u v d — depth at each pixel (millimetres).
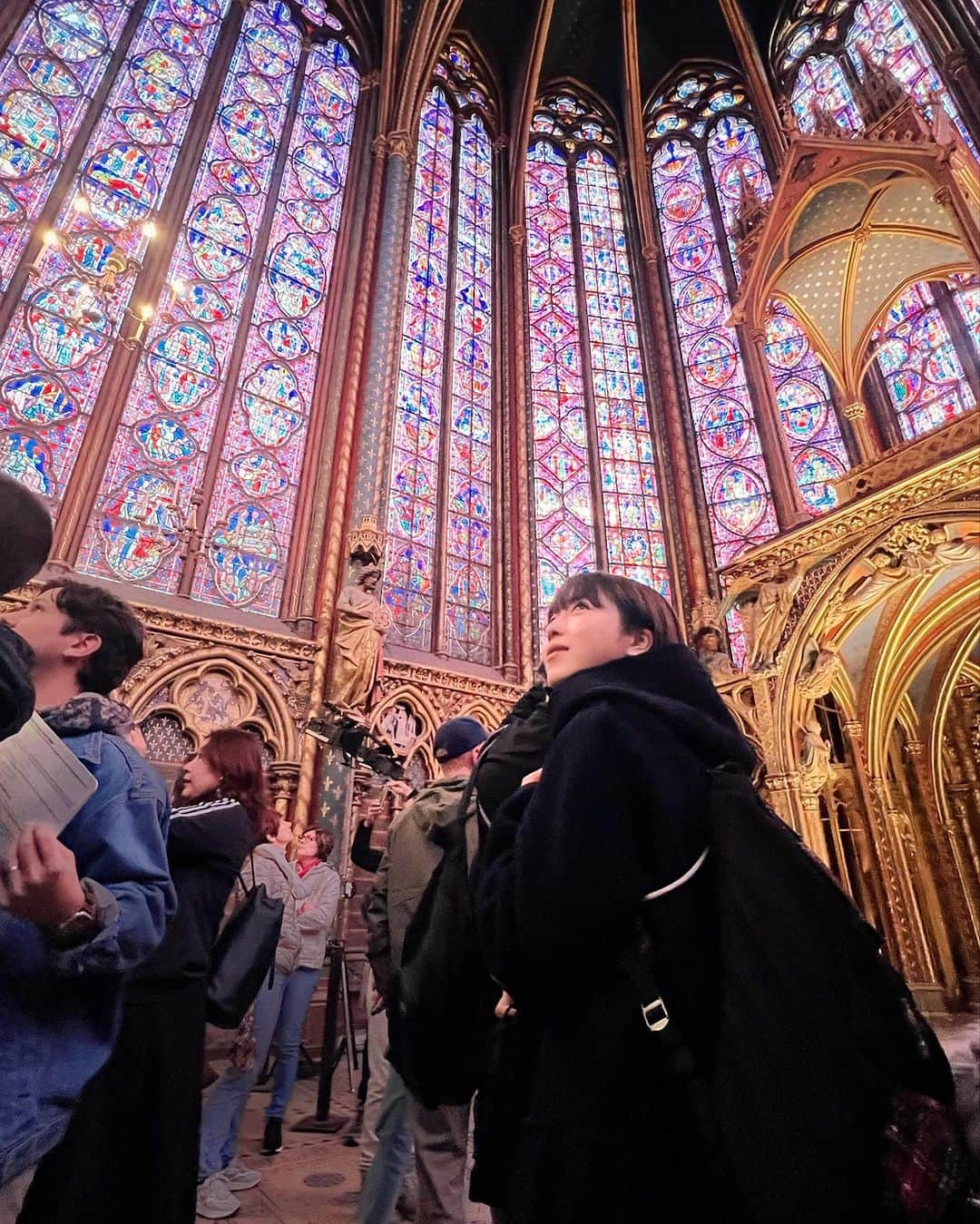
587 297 16094
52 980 1235
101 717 1550
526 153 17031
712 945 942
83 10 10969
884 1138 765
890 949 8914
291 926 4000
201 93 12008
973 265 8875
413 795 3268
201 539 9336
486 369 14242
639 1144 865
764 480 13375
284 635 9102
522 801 1153
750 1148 783
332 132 13906
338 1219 2984
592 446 14297
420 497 12000
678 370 15281
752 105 17062
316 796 8367
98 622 1689
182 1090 1878
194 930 2055
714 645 10688
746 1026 838
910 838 9852
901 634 9500
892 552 7977
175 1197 1754
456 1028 1268
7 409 8352
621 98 18828
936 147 8672
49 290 9133
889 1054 802
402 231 12969
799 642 8516
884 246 10062
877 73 9836
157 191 10789
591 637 1376
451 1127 2318
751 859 944
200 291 10695
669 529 13617
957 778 10805
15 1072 1153
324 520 10352
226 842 2229
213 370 10430
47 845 1084
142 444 9328
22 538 968
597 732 1063
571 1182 873
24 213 9289
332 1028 4551
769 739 8523
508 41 18188
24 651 1021
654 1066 896
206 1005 2139
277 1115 3982
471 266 15078
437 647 11109
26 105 9812
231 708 8406
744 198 12312
